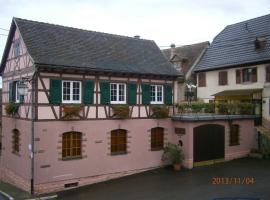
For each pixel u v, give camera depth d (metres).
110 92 18.83
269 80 25.45
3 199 16.08
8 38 19.38
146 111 20.19
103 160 18.42
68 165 17.25
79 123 17.55
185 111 22.48
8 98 20.16
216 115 22.11
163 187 16.59
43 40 18.02
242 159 22.86
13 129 18.86
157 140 20.88
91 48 19.61
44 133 16.50
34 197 15.86
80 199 15.45
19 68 18.44
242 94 26.56
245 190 15.43
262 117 25.78
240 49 28.64
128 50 21.50
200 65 31.56
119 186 17.25
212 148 21.55
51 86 16.69
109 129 18.64
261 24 28.77
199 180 17.59
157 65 21.36
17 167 18.22
